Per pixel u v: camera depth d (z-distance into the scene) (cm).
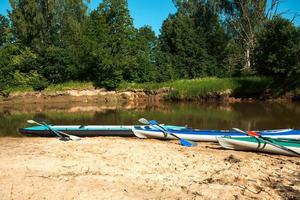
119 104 3738
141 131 1694
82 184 983
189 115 2647
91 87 4272
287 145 1372
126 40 4559
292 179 1048
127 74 4484
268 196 913
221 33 5153
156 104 3656
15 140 1653
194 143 1509
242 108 3139
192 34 4991
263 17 5131
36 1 5362
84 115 2734
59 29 5522
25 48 4891
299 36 3816
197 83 4075
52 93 4109
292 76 3878
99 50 4319
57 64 4456
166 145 1507
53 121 2400
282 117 2506
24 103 3947
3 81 4222
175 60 4859
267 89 3894
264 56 4006
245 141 1396
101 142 1531
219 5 5469
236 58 5188
